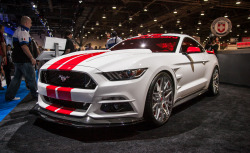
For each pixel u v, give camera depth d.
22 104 3.33
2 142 1.81
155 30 27.12
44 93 2.12
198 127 2.15
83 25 21.61
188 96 2.81
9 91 3.50
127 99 1.83
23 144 1.77
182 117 2.49
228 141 1.80
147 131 2.04
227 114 2.61
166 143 1.76
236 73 5.30
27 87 4.90
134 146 1.71
